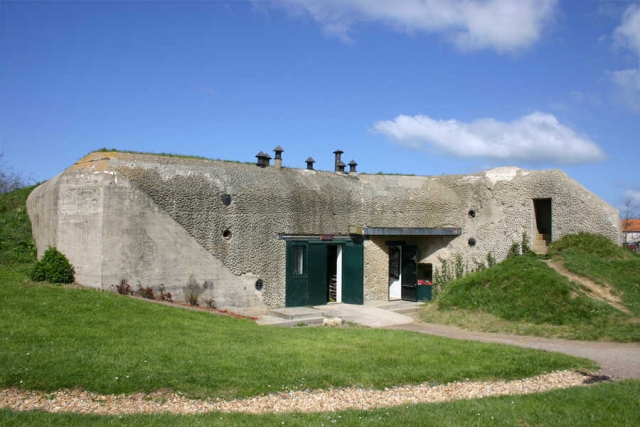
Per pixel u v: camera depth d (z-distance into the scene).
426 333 13.47
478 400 7.86
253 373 8.43
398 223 20.30
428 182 21.36
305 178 19.00
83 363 8.23
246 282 16.66
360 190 20.08
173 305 14.04
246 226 16.81
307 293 18.17
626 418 7.12
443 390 8.44
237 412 7.00
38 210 17.70
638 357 10.76
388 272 20.50
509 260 17.62
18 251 17.23
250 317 15.43
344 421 6.76
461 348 10.95
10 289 12.84
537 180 18.98
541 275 15.62
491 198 20.00
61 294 12.80
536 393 8.23
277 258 17.45
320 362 9.30
